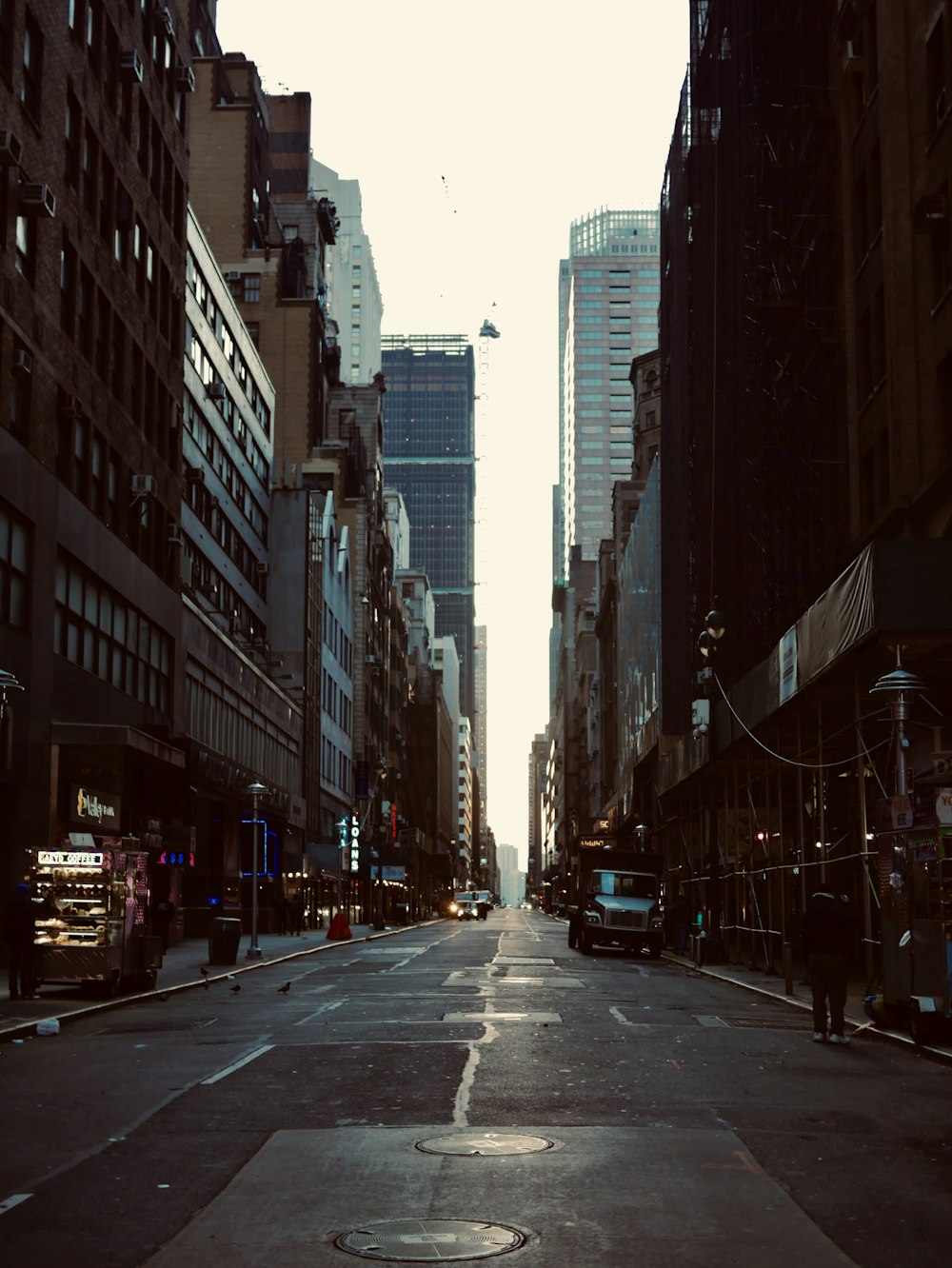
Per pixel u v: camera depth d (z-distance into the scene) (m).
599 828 113.06
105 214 39.22
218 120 89.56
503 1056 15.55
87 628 36.81
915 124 32.59
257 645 65.38
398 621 131.50
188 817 41.47
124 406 41.03
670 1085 13.23
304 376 89.69
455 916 131.88
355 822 90.44
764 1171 9.09
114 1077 13.93
